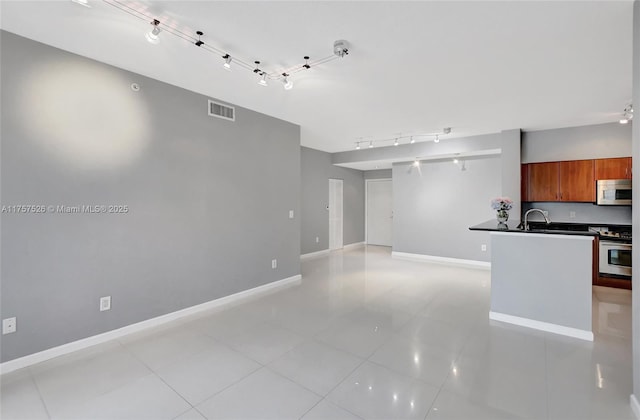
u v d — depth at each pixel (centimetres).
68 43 254
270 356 262
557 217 539
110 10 209
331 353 267
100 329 288
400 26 224
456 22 218
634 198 194
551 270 313
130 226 309
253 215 436
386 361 253
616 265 460
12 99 240
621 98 372
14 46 241
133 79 308
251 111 429
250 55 271
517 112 429
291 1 196
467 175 649
